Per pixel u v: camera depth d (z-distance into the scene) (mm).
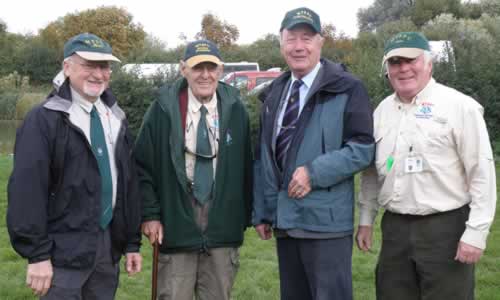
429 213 3428
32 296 5211
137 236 3607
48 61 40938
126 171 3430
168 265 3900
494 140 13406
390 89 13852
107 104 3479
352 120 3553
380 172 3598
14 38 46906
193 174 3814
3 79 31016
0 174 11031
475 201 3334
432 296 3465
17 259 6188
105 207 3340
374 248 6477
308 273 3688
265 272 5805
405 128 3496
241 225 3990
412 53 3406
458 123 3373
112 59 3305
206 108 3842
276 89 3896
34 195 3098
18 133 3188
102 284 3393
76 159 3215
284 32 3742
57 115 3191
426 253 3445
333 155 3502
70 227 3229
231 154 3877
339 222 3590
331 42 35500
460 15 49188
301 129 3623
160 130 3822
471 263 3381
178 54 28344
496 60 14008
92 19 46656
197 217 3844
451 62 14094
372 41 33750
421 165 3418
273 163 3744
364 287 5402
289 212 3631
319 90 3594
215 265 3930
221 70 3885
